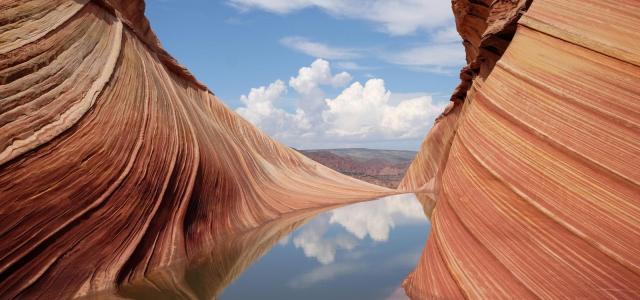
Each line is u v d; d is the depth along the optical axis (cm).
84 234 673
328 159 11256
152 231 836
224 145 1538
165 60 1562
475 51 1762
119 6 1223
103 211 722
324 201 1991
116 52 977
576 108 468
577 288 393
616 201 403
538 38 551
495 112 574
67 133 698
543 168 469
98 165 738
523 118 518
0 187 564
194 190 1062
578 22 506
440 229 612
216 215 1158
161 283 741
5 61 636
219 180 1260
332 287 753
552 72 509
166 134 1020
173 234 901
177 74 1662
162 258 823
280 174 2097
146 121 952
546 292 408
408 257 984
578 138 452
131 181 809
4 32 666
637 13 458
